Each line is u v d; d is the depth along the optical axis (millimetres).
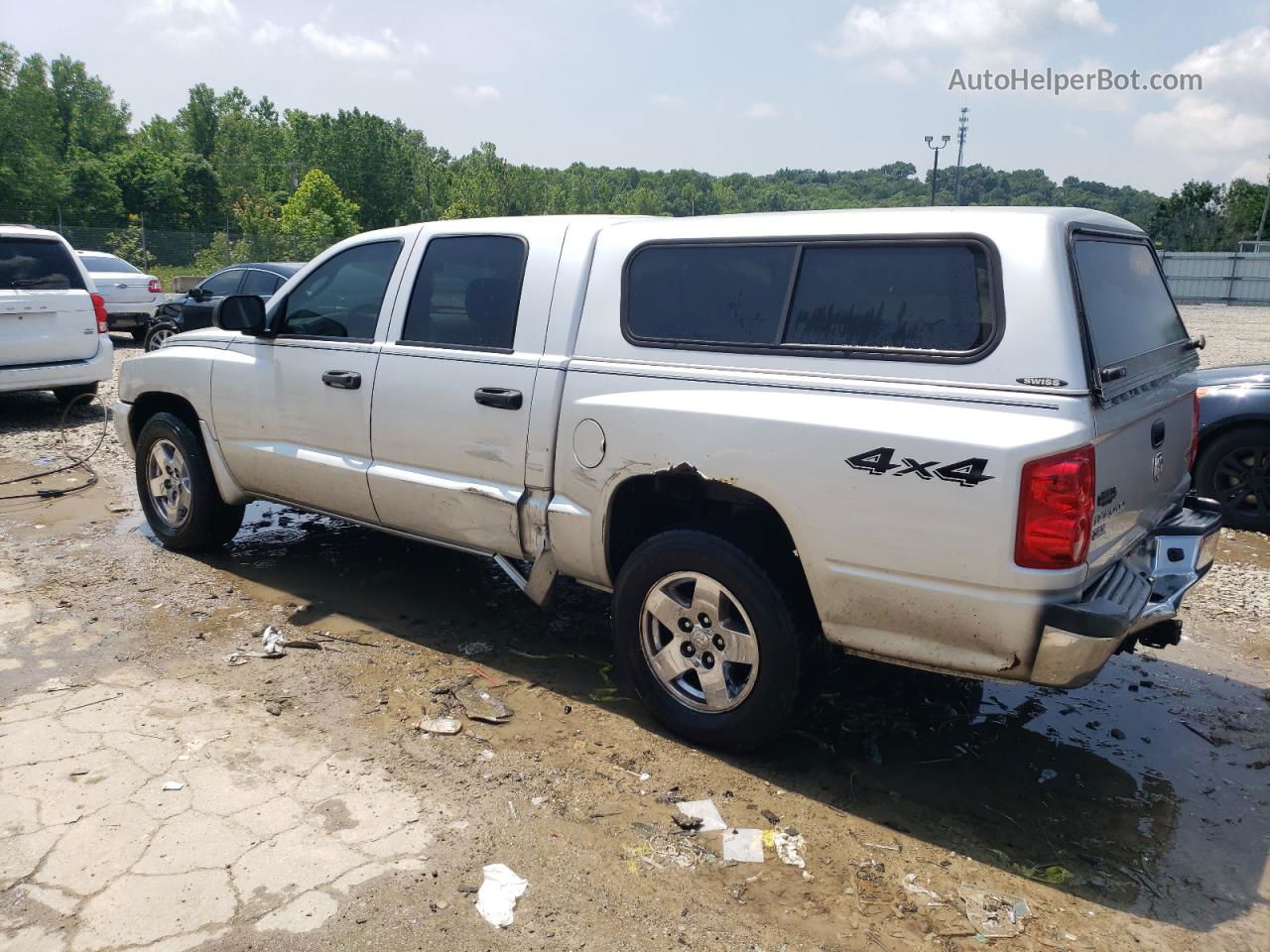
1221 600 5414
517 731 3729
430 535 4480
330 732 3643
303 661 4273
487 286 4172
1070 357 2816
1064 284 2867
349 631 4645
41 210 64438
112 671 4105
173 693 3914
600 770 3461
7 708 3750
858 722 3920
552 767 3465
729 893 2807
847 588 3152
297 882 2770
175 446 5527
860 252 3215
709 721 3545
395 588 5258
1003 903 2805
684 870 2908
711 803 3266
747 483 3287
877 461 3010
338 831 3018
